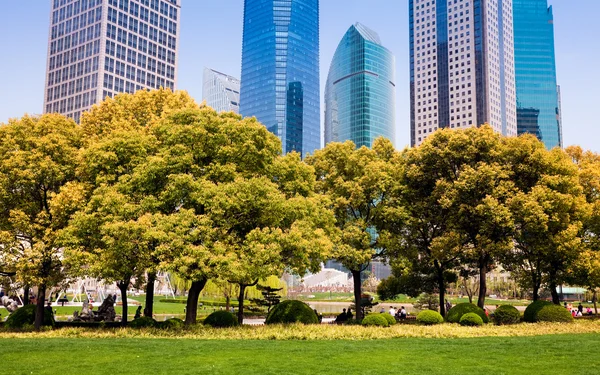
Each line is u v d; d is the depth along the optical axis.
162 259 26.81
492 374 16.19
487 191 37.22
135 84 159.38
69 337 25.62
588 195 42.41
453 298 96.75
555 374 16.23
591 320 36.81
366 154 42.25
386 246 39.66
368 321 32.72
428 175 40.66
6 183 29.31
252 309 53.06
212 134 29.86
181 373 15.91
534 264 43.88
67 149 30.97
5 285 33.06
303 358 18.83
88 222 27.36
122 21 157.25
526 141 38.78
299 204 30.66
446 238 37.53
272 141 33.22
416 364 17.84
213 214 27.59
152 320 30.50
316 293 122.88
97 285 78.06
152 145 30.83
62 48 159.38
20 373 15.82
